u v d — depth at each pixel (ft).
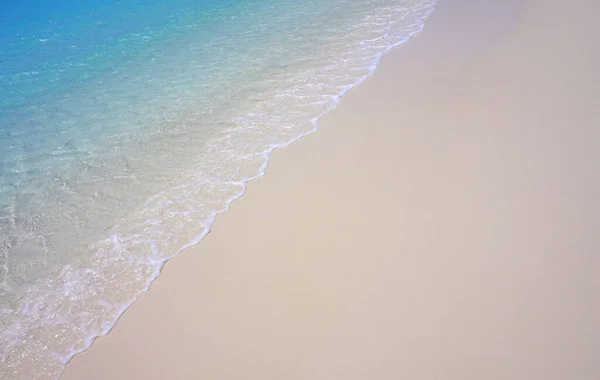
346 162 21.02
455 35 32.96
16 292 16.80
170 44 37.58
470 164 19.70
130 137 25.48
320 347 13.39
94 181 22.26
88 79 32.83
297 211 18.58
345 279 15.31
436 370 12.32
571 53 27.63
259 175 21.03
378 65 29.94
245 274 16.10
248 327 14.29
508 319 13.26
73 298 16.31
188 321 14.82
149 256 17.54
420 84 26.81
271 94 28.14
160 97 29.37
